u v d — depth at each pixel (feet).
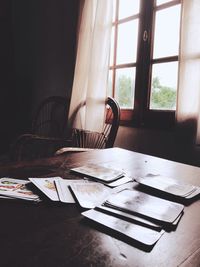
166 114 5.57
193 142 4.72
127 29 6.72
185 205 2.55
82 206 2.32
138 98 6.23
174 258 1.64
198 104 4.60
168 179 3.25
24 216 2.14
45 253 1.62
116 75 7.07
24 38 11.06
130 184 3.08
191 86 4.66
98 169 3.59
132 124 6.35
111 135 5.74
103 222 2.02
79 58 7.00
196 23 4.58
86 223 2.04
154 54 6.06
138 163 4.19
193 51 4.62
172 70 5.67
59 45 9.02
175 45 5.63
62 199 2.47
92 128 6.54
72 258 1.58
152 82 6.08
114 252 1.67
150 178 3.23
